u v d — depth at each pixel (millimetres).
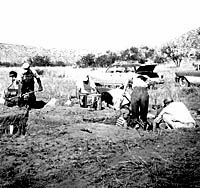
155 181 5031
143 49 74188
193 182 4965
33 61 65875
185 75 26312
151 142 7438
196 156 6277
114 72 26828
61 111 11336
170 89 22062
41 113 10898
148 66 27875
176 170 5504
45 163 6211
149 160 6094
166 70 44188
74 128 8961
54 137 8078
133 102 9664
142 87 9641
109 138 7875
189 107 15742
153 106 13625
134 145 7176
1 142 7770
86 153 6699
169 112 9281
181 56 57312
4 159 6492
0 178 5559
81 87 13234
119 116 11023
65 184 5215
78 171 5719
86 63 60188
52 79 28328
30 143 7633
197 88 22188
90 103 14141
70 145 7289
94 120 10383
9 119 9125
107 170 5664
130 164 5922
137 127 9305
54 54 105375
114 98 13312
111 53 64500
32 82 12562
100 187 4980
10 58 88812
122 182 5078
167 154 6465
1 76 30406
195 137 7812
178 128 8883
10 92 12695
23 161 6355
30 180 5418
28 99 12211
